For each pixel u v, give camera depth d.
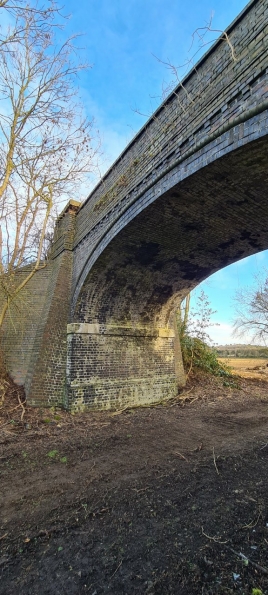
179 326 16.16
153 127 6.75
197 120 5.32
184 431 7.56
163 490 4.45
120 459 5.62
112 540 3.32
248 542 3.29
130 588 2.67
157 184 6.30
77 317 9.78
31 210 10.52
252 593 2.61
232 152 4.56
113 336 10.48
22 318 10.96
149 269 9.74
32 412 8.40
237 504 4.06
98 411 9.42
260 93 4.09
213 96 4.98
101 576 2.81
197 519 3.71
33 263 11.85
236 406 10.81
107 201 8.67
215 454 5.92
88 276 9.24
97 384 9.69
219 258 9.66
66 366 9.52
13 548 3.18
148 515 3.80
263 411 10.07
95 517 3.75
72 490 4.43
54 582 2.74
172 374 12.03
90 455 5.80
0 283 9.78
